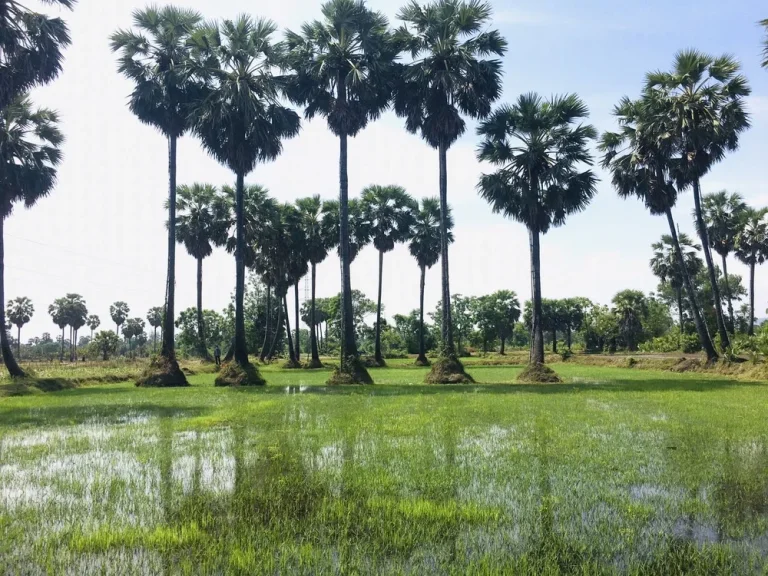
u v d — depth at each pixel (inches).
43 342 5792.3
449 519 230.8
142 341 4355.3
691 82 1140.5
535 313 1091.3
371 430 452.4
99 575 181.5
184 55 1106.1
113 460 350.0
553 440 401.4
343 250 1061.8
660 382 978.7
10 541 213.3
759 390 782.5
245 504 255.4
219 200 1828.2
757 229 1713.8
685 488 273.7
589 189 1071.0
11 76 757.3
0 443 413.4
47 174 1041.5
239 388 944.3
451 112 1064.2
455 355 1067.9
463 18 1048.8
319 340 3560.5
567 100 1063.6
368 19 1058.7
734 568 182.5
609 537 210.1
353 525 225.5
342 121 1061.1
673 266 2237.9
